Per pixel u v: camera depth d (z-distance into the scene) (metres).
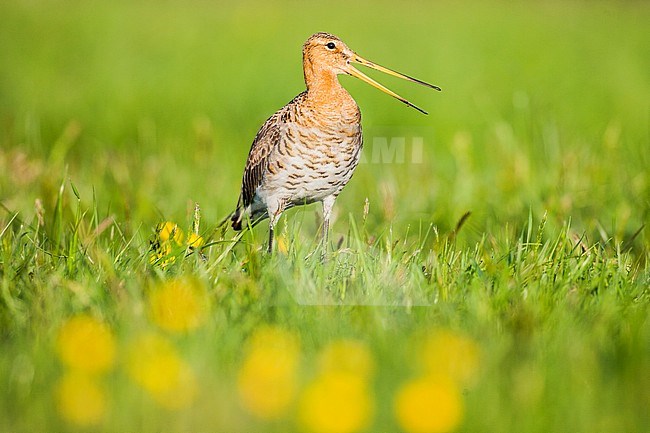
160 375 7.08
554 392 7.52
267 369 7.04
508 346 8.04
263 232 14.34
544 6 46.19
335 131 11.91
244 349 8.02
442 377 6.90
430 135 21.59
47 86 27.69
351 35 35.84
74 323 7.66
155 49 33.69
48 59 31.81
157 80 28.77
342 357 7.40
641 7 45.16
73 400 7.13
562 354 7.94
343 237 11.26
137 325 8.25
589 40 35.75
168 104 25.56
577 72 29.83
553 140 17.64
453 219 13.52
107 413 7.21
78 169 17.09
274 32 36.69
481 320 8.55
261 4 45.44
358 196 15.38
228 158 18.36
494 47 34.06
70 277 9.68
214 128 22.30
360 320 8.59
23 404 7.34
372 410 7.23
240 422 7.23
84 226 12.08
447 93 26.66
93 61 31.66
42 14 40.75
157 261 9.96
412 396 6.58
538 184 14.49
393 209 13.02
